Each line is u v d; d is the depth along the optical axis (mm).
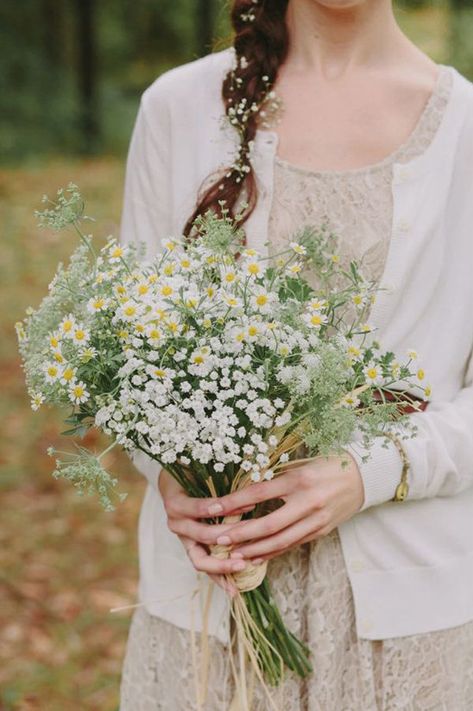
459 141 1856
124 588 4117
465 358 1897
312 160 1897
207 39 15359
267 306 1562
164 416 1561
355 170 1858
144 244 1812
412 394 1851
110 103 15125
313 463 1757
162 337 1554
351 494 1752
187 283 1610
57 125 13805
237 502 1724
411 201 1831
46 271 7988
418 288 1840
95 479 1598
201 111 1984
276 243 1866
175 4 19172
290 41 1980
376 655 1873
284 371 1540
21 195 10469
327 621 1845
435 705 1876
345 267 1833
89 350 1580
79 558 4312
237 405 1568
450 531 1875
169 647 1973
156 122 2025
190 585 1951
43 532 4488
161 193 2031
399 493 1782
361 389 1645
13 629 3799
